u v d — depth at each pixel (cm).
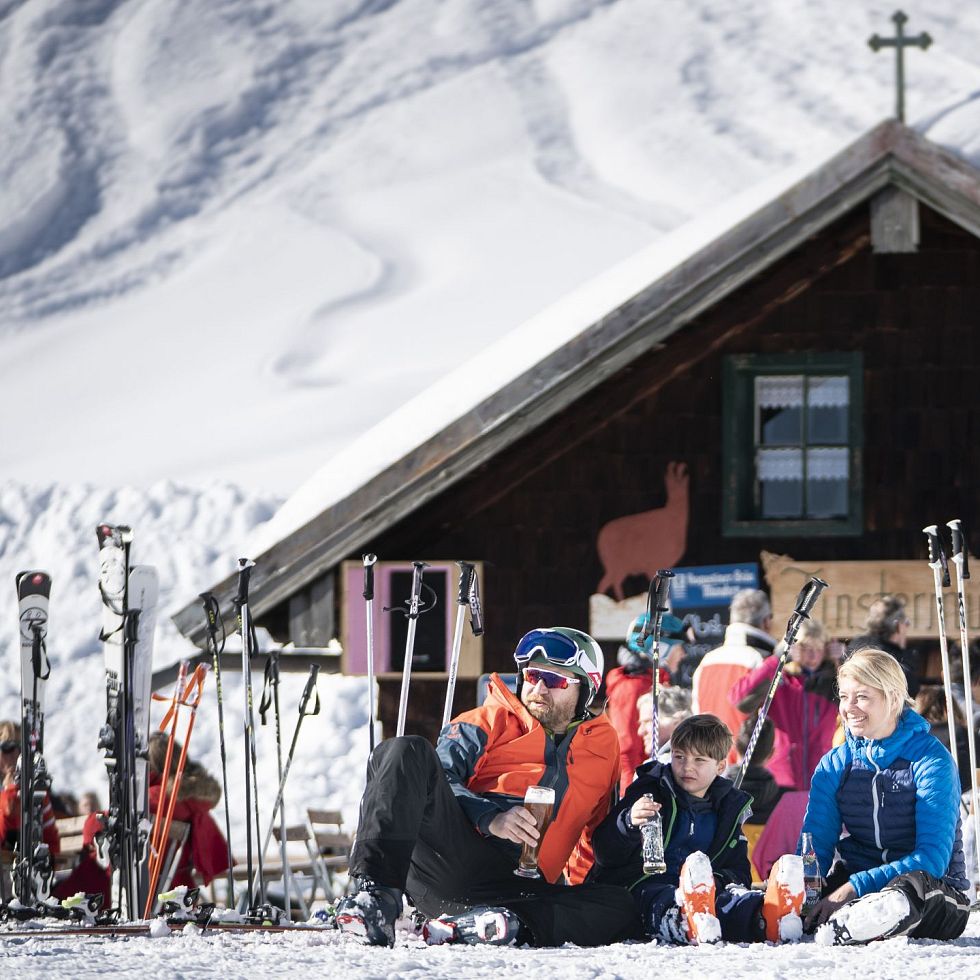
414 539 4322
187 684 2788
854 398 4278
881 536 4238
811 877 2072
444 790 1955
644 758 3728
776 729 3600
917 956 1739
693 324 4328
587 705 2186
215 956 1695
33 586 2498
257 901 2475
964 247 4284
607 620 4284
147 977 1491
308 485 5300
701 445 4316
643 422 4328
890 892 1908
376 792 1881
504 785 2116
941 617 2508
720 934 1962
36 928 2103
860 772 2095
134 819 2495
